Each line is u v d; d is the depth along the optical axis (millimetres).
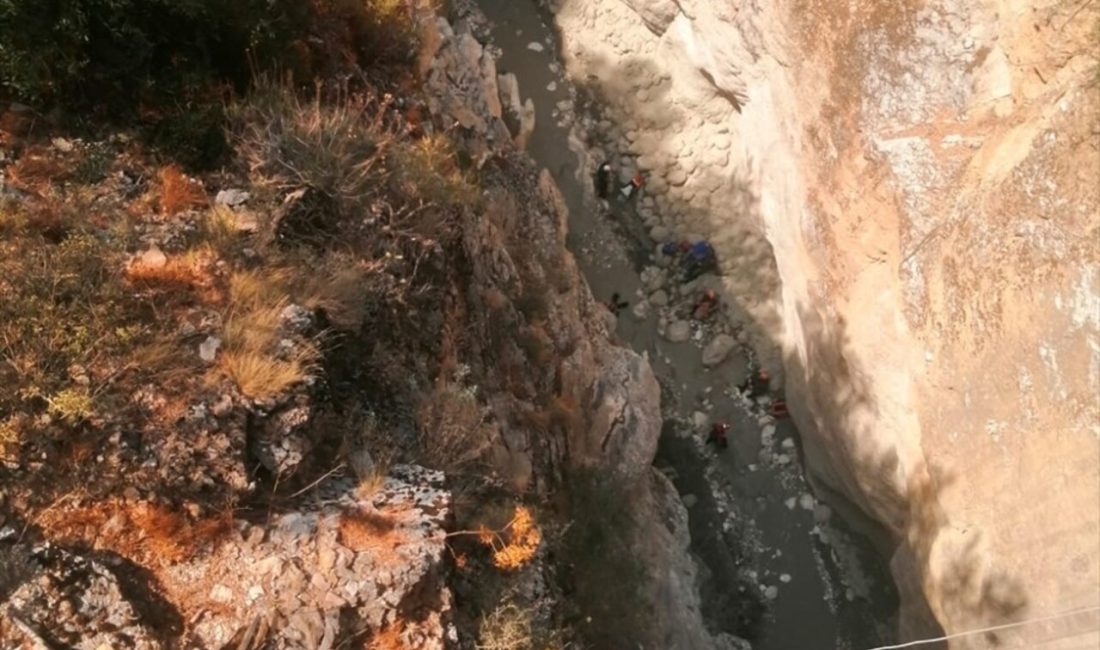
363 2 11164
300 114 8977
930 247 11266
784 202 14375
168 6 8305
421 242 9352
